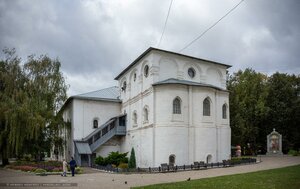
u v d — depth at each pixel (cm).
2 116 3825
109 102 5162
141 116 4300
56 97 4416
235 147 5894
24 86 4181
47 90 4297
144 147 4116
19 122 3800
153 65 4066
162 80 4109
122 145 4906
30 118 3825
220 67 4678
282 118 6725
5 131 3847
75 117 4816
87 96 5019
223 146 4231
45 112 4166
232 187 1661
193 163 3775
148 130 4031
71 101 4981
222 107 4372
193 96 4031
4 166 3978
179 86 3934
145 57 4300
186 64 4347
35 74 4316
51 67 4450
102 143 4681
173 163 3753
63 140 4553
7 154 4044
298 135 6744
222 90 4353
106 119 5088
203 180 2048
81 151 4438
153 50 4081
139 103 4406
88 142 4625
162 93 3922
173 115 3859
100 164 4053
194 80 4384
